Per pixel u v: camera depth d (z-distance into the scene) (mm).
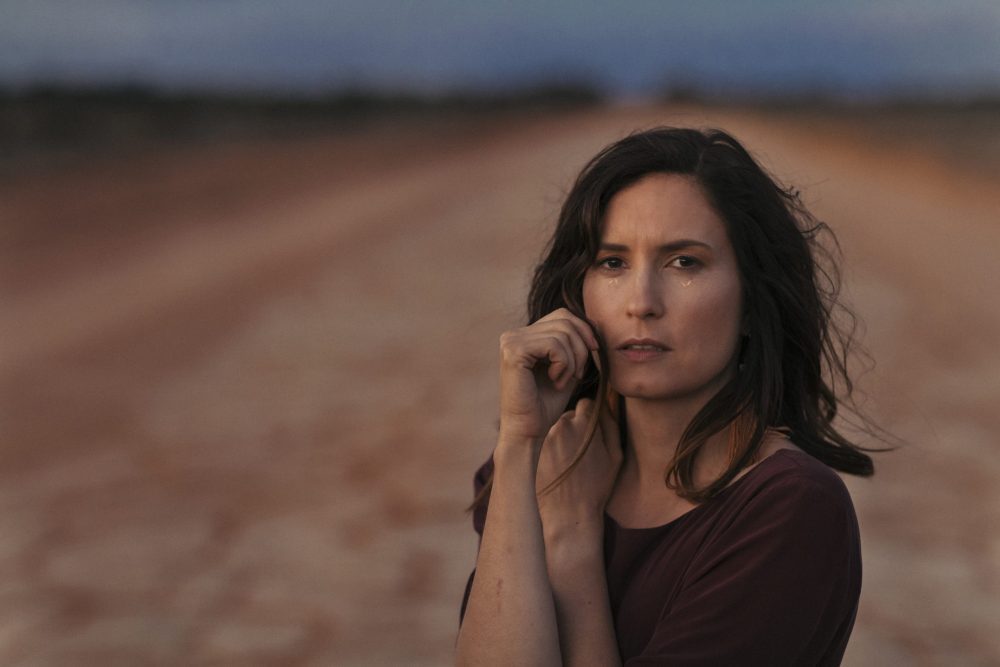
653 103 105500
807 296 1791
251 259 17828
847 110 79312
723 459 1759
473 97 97562
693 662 1557
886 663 4586
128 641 4922
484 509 2004
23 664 4719
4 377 10570
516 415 1743
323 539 6117
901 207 23812
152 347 11742
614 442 1885
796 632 1559
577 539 1798
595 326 1769
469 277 15320
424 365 10430
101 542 6211
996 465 7145
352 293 14469
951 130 52219
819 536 1570
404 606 5227
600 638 1726
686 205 1709
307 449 7887
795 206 2002
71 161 32312
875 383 9234
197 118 52000
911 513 6344
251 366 10648
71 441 8391
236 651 4812
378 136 53844
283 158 38281
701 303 1696
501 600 1672
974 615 5055
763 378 1726
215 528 6359
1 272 16703
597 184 1751
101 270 17031
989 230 20656
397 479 7125
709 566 1611
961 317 12297
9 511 6801
